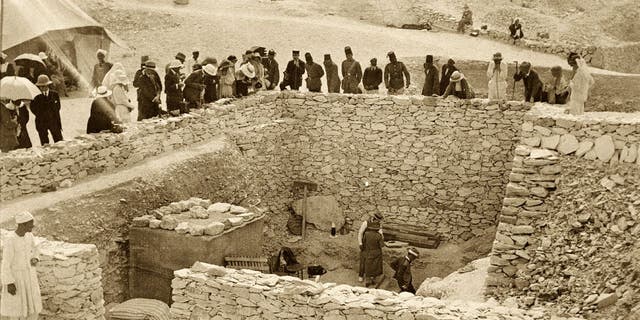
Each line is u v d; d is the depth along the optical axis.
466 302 11.78
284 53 28.62
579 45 29.00
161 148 18.73
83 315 12.45
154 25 30.62
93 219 15.53
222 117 20.86
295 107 23.38
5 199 15.05
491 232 22.27
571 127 16.17
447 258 21.94
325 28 30.48
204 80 21.12
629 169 15.06
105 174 16.95
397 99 22.47
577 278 13.66
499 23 36.31
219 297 12.23
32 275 11.59
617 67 31.11
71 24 18.20
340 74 27.31
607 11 39.06
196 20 30.92
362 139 23.05
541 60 27.89
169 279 15.74
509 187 15.73
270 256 22.45
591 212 14.61
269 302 11.90
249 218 16.64
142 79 19.02
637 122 15.59
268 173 22.62
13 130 15.67
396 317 11.20
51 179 15.83
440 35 31.55
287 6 34.19
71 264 12.21
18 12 16.58
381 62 27.02
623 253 13.30
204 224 15.98
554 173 15.80
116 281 15.84
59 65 19.12
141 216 16.45
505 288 14.80
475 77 26.47
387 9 33.84
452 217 22.66
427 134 22.42
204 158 19.09
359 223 23.50
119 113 18.19
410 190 22.94
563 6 40.38
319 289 11.77
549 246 14.71
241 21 30.92
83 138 16.94
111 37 19.88
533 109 19.20
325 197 23.55
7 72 16.50
